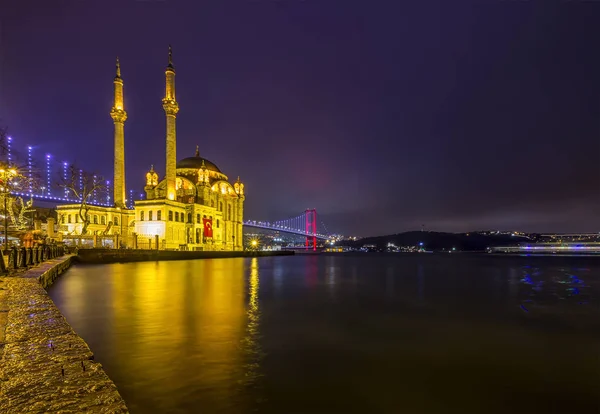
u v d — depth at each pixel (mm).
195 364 11602
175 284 33156
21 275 23500
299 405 9016
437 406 9164
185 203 94375
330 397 9477
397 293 30922
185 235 91000
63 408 5453
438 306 23922
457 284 40062
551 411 9016
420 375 11141
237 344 13875
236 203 125125
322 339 14867
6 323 10852
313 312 21016
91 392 6051
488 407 9148
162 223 82750
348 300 26172
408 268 76375
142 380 10266
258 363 11820
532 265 97312
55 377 6691
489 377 11047
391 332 16281
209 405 8867
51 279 29312
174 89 92062
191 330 15875
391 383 10469
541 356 13078
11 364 7363
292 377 10734
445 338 15375
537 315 20906
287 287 34281
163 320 17703
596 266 92312
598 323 18609
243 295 27547
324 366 11703
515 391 10094
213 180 114500
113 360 11852
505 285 39438
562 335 16125
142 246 79938
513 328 17406
